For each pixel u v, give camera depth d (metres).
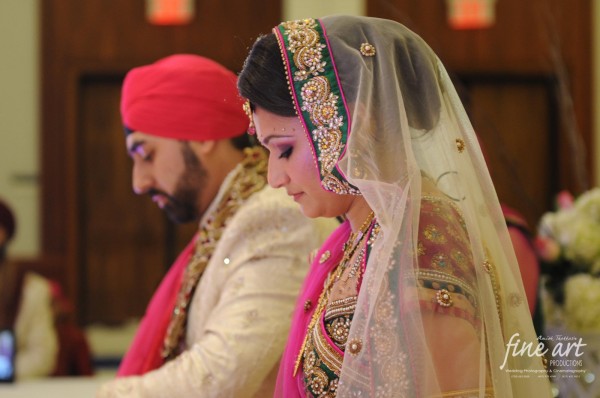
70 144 8.27
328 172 1.53
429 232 1.45
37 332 4.80
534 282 2.38
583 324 2.30
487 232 1.57
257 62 1.58
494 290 1.51
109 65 8.20
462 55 8.12
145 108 2.32
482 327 1.42
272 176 1.62
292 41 1.55
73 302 8.27
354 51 1.53
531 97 8.38
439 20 8.09
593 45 8.09
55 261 5.61
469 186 1.56
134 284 8.49
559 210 2.60
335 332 1.54
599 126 8.12
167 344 2.32
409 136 1.49
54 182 8.29
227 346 2.04
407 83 1.55
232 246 2.18
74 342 4.93
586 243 2.38
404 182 1.47
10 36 8.22
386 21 1.60
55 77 8.23
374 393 1.41
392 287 1.42
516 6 8.12
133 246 8.49
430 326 1.39
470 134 1.61
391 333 1.41
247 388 2.04
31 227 8.30
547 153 8.35
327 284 1.65
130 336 8.38
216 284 2.19
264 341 2.05
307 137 1.55
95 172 8.43
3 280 4.89
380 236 1.48
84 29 8.20
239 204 2.30
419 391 1.37
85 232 8.45
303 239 2.13
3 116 8.24
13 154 8.27
